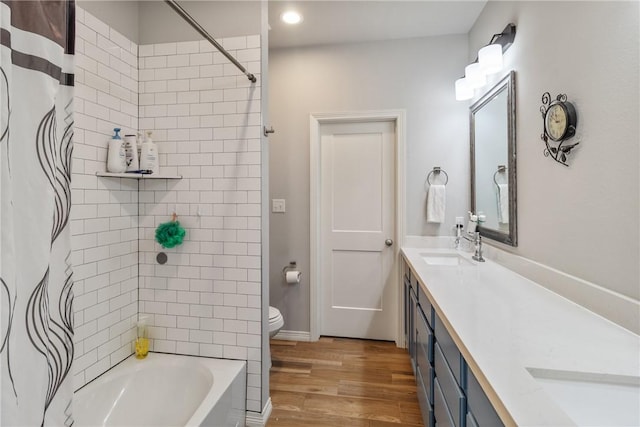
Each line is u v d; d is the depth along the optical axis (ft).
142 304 5.89
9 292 2.02
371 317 8.81
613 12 3.33
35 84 2.29
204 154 5.63
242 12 5.49
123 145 5.22
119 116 5.37
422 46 8.18
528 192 5.16
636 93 3.05
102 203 5.08
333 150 8.87
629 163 3.14
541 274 4.61
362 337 8.87
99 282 5.05
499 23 6.20
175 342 5.81
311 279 8.71
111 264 5.28
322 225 8.96
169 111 5.72
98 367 5.05
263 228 5.57
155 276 5.83
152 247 5.82
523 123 5.32
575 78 3.96
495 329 3.08
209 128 5.60
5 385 2.00
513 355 2.57
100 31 4.97
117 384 5.09
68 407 2.64
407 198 8.36
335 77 8.51
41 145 2.31
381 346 8.45
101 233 5.07
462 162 8.07
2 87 1.98
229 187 5.56
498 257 6.23
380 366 7.41
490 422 2.32
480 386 2.55
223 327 5.64
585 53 3.77
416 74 8.21
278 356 7.91
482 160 7.13
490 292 4.31
